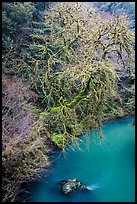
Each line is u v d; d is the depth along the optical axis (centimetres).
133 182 1151
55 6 1773
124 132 1817
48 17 1420
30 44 1622
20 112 1094
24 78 1455
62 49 1354
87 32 1298
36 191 1035
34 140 1057
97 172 1225
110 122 1984
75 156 1370
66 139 1445
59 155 1344
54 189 1054
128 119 2033
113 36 1183
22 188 1034
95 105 1182
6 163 927
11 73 1416
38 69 1452
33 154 1067
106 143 1598
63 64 1459
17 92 1217
